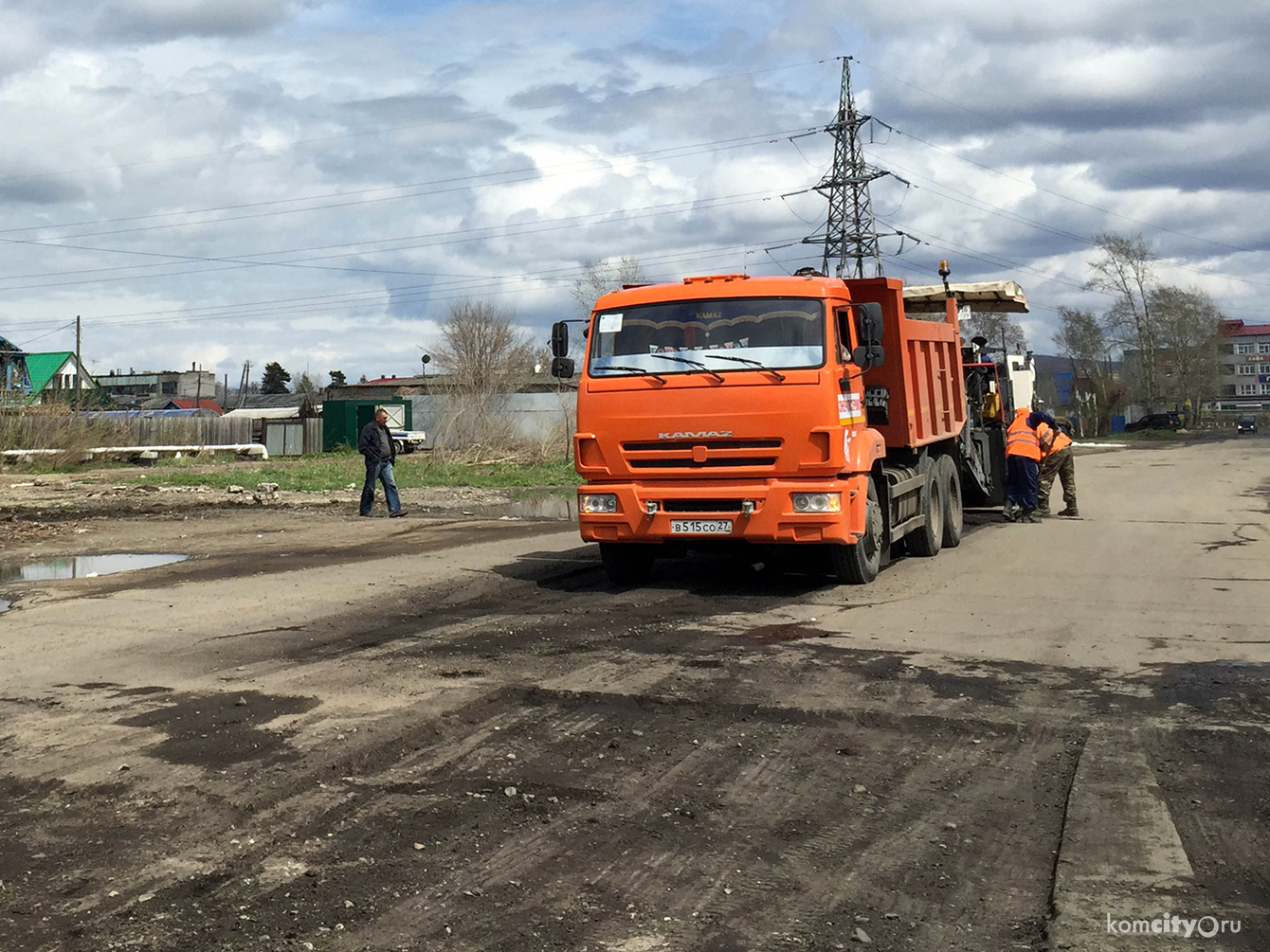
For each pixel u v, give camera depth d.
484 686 6.82
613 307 10.70
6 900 3.94
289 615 9.52
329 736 5.79
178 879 4.10
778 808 4.79
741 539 10.17
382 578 11.66
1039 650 7.70
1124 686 6.70
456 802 4.86
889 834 4.50
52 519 19.36
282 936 3.64
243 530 17.23
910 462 12.71
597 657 7.62
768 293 10.30
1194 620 8.68
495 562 12.86
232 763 5.39
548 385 61.25
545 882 4.05
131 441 41.00
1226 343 106.81
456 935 3.64
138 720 6.20
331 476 30.00
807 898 3.91
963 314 17.00
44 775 5.29
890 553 12.08
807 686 6.75
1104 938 3.58
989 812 4.73
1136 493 22.66
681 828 4.56
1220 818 4.60
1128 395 101.12
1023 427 17.11
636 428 10.39
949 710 6.22
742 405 10.07
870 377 12.35
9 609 10.09
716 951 3.53
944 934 3.64
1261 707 6.19
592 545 14.44
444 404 39.97
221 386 118.38
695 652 7.77
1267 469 31.69
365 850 4.35
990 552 13.21
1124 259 93.56
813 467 9.95
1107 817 4.62
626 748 5.62
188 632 8.80
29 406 34.94
